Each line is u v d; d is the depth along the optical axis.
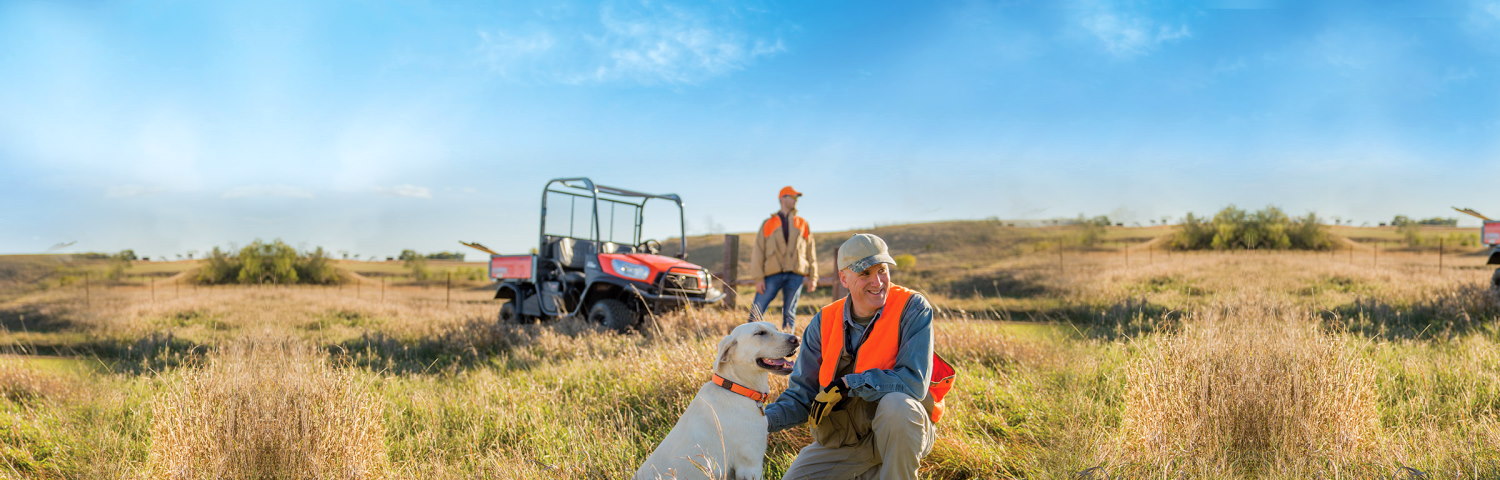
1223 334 3.47
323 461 3.31
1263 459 3.11
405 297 19.34
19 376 4.70
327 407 3.42
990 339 5.44
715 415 2.90
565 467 3.39
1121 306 5.84
